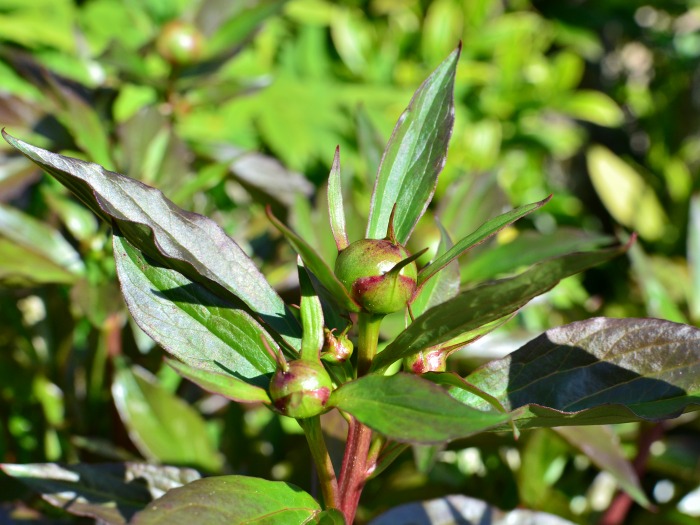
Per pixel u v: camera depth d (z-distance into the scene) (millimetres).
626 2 1438
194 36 569
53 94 538
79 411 562
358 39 1077
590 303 818
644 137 1471
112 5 970
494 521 483
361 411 336
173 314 371
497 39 1128
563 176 1415
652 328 385
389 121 986
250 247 576
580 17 1390
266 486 359
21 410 578
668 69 1466
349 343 361
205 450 510
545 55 1445
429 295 403
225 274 374
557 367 386
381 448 392
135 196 366
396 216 371
